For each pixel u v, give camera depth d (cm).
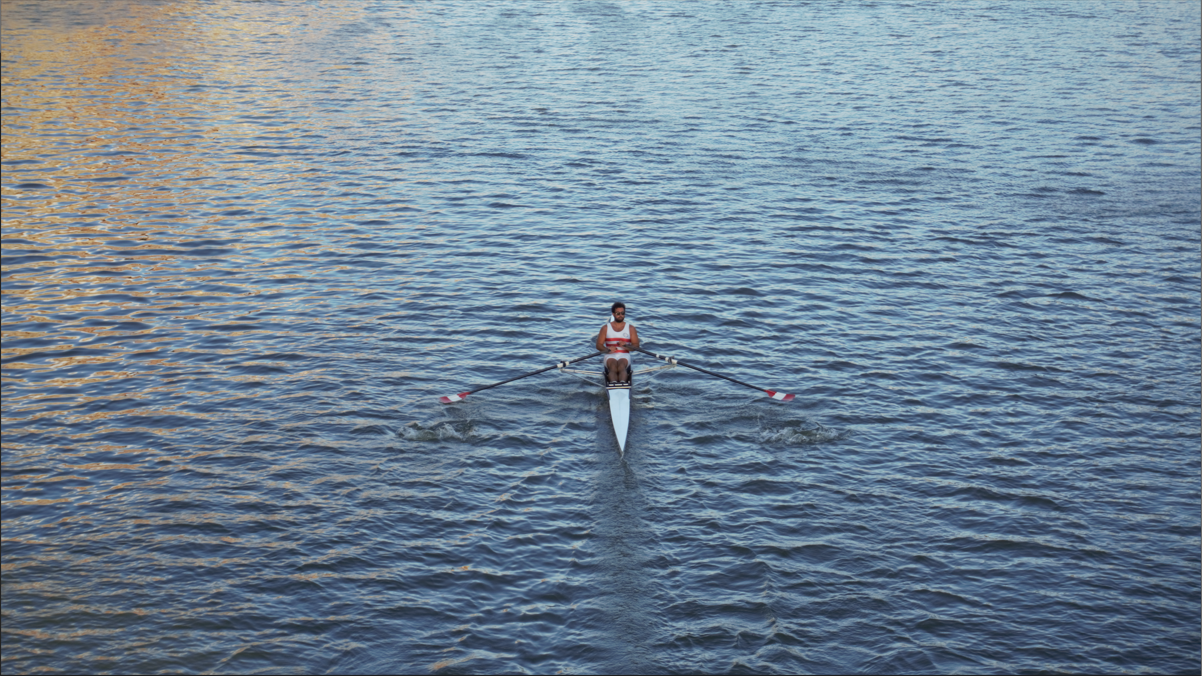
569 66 5606
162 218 3023
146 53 5731
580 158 3794
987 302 2486
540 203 3253
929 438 1822
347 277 2595
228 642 1276
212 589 1374
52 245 2772
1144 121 4391
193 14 7219
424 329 2284
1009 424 1877
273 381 2006
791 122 4381
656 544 1498
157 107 4466
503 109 4562
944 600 1380
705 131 4216
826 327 2325
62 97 4597
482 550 1476
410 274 2627
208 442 1766
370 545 1480
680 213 3175
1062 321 2372
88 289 2467
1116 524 1563
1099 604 1375
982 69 5556
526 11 7719
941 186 3491
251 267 2648
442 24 7075
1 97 4550
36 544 1459
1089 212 3219
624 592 1388
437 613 1340
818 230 3031
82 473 1655
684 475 1686
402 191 3356
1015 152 3919
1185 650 1288
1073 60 5806
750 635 1305
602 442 1792
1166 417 1911
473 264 2711
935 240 2950
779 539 1512
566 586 1400
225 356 2117
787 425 1858
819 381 2048
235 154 3750
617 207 3228
